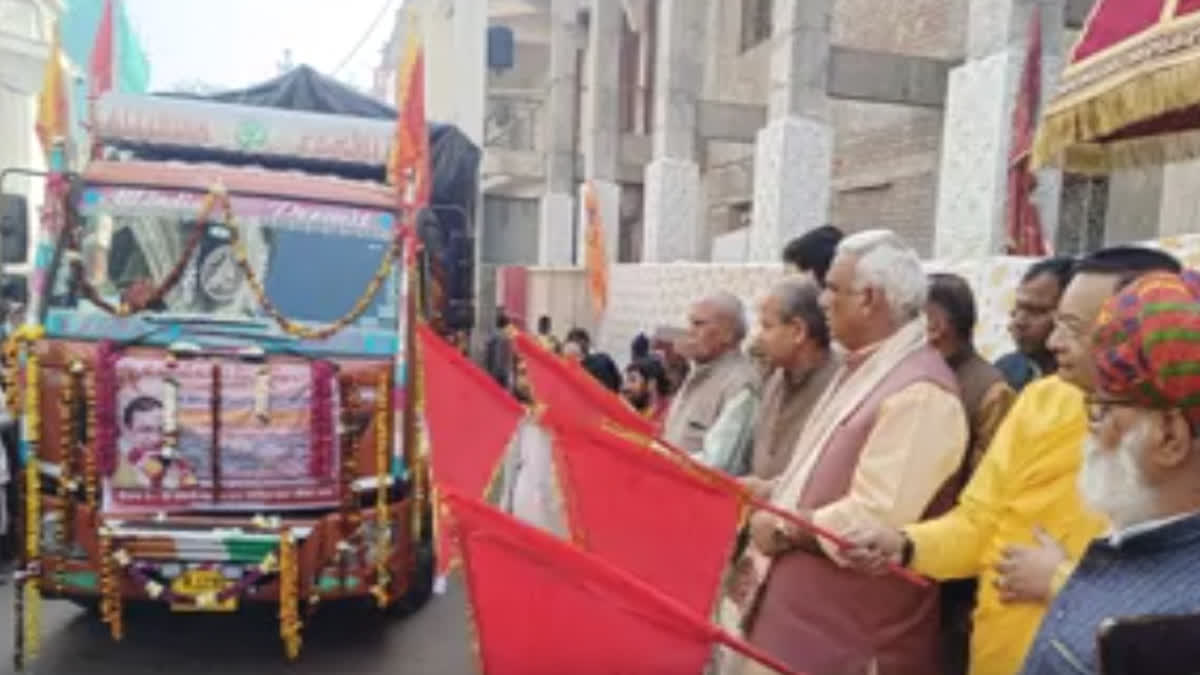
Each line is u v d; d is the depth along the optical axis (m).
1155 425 1.23
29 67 17.11
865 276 2.39
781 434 3.04
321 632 4.92
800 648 2.37
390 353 4.54
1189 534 1.23
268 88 7.94
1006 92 6.96
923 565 2.10
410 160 4.95
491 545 1.76
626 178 16.89
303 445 4.23
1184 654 1.05
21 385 4.21
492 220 23.17
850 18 12.09
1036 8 6.89
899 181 11.09
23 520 4.16
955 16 9.78
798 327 2.95
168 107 5.23
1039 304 2.65
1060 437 2.04
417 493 4.73
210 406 4.15
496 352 11.84
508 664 1.76
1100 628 1.07
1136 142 3.34
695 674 1.81
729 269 9.04
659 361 6.67
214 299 4.57
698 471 2.43
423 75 4.97
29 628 4.29
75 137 5.47
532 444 3.15
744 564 2.69
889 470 2.19
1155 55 2.41
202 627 4.90
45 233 4.61
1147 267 1.68
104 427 4.08
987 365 2.76
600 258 14.22
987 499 2.14
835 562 2.32
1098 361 1.30
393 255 4.77
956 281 2.78
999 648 2.09
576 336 8.77
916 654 2.35
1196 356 1.19
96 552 4.09
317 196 4.84
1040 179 6.77
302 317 4.58
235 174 4.93
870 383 2.38
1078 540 1.98
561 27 19.56
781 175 9.18
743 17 15.86
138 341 4.38
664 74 12.93
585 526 2.43
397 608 5.12
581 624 1.77
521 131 25.22
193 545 4.06
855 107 12.11
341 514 4.30
